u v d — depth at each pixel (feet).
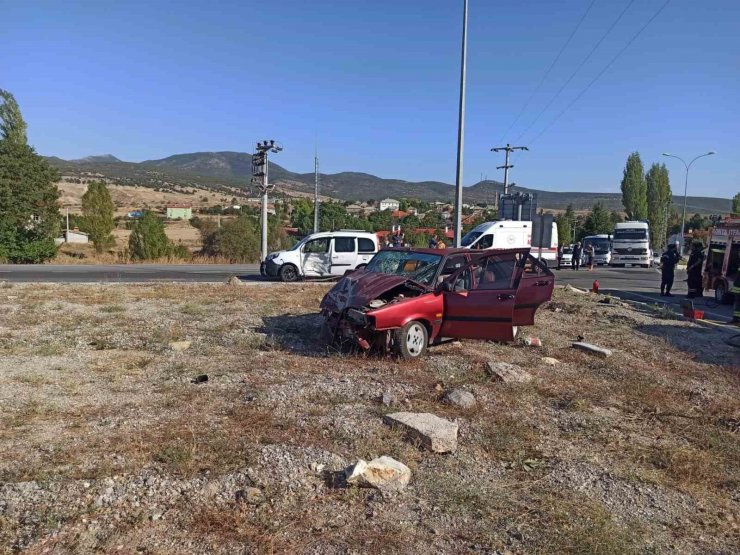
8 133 125.90
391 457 15.40
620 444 17.98
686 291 76.28
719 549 12.32
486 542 11.76
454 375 24.41
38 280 66.03
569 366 27.53
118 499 12.41
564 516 12.95
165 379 22.41
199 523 11.74
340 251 71.10
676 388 24.76
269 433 16.60
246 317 37.11
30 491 12.50
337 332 28.22
